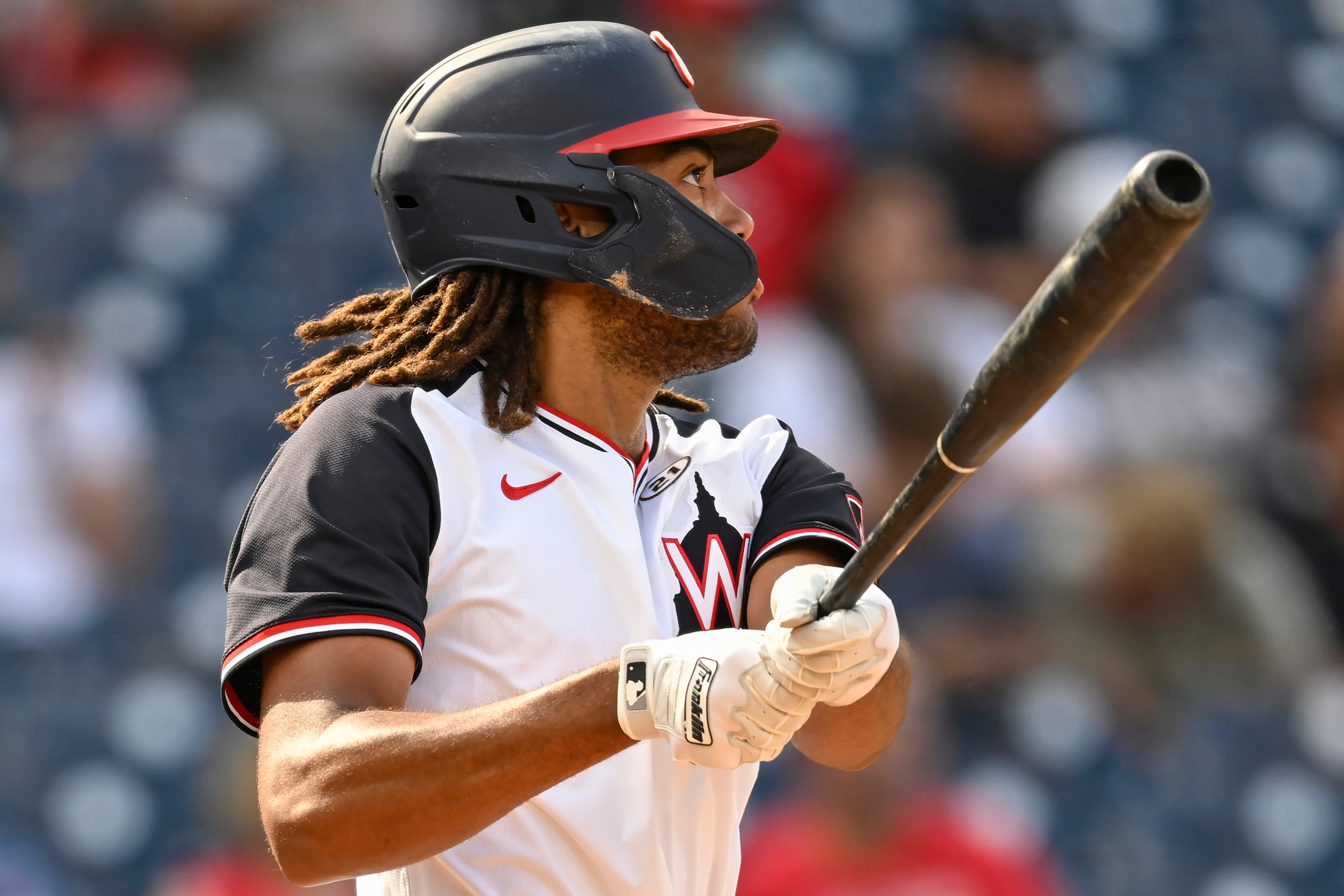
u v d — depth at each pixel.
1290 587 23.83
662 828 8.31
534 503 8.16
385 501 7.73
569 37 8.70
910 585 22.61
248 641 7.45
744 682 6.91
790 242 27.95
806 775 19.75
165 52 29.53
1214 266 32.78
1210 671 22.20
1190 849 21.56
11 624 22.91
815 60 32.34
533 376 8.51
